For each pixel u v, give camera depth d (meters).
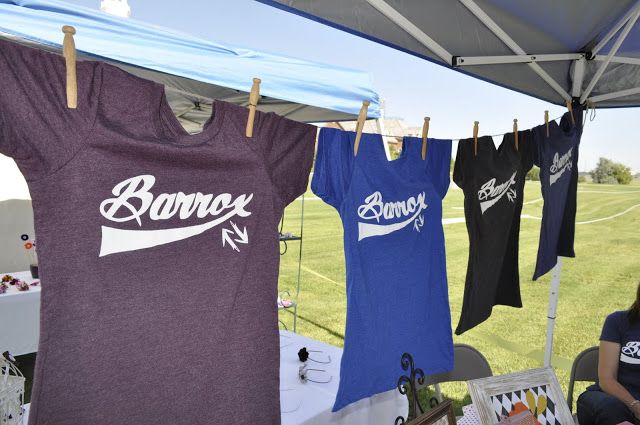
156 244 0.94
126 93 0.90
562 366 4.47
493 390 1.49
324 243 9.73
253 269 1.10
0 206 3.86
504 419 1.33
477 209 1.76
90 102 0.85
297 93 1.81
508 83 2.38
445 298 1.67
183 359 0.98
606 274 7.43
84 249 0.85
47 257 0.81
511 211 1.96
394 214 1.48
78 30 1.33
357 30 1.66
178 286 0.97
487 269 1.84
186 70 1.53
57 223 0.82
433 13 1.77
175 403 0.96
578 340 5.38
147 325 0.93
